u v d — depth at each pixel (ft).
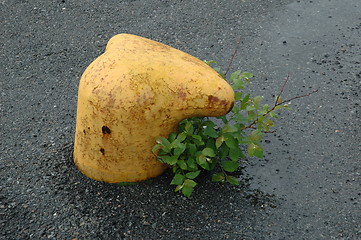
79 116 6.45
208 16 9.80
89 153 6.53
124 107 6.07
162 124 6.23
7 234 6.10
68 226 6.19
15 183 6.70
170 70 6.15
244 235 6.11
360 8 9.93
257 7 10.00
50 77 8.53
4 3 10.16
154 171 6.60
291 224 6.24
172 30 9.49
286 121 7.63
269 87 8.24
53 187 6.63
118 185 6.60
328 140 7.33
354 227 6.21
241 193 6.58
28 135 7.45
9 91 8.23
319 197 6.56
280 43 9.13
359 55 8.83
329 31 9.38
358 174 6.84
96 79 6.19
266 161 7.02
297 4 10.07
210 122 6.46
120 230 6.15
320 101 7.95
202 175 6.76
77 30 9.53
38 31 9.51
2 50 9.07
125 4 10.15
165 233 6.13
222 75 6.77
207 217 6.30
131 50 6.30
